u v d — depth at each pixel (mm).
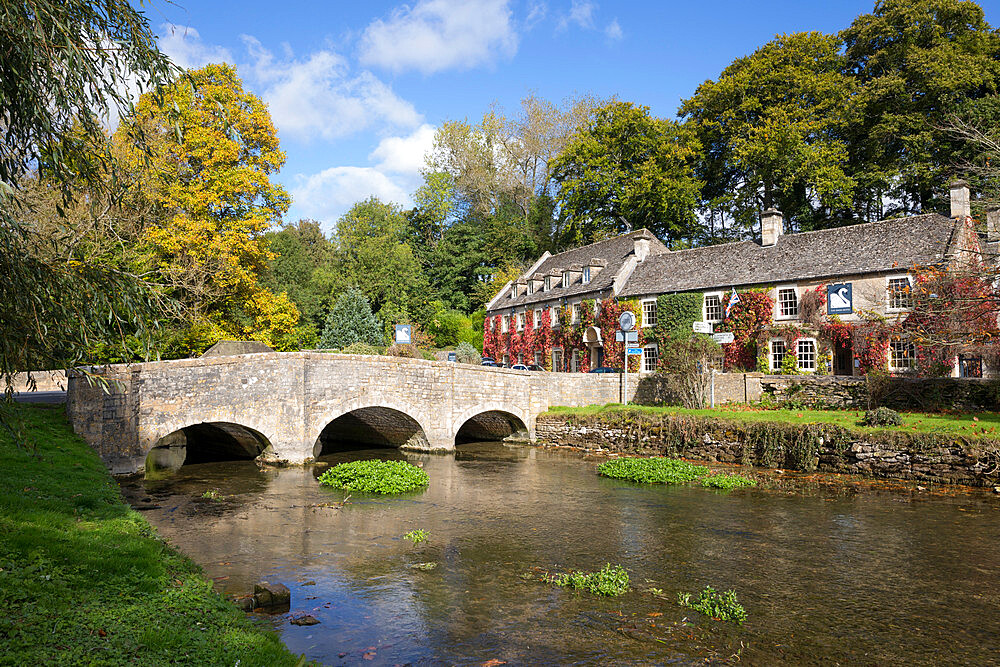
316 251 65062
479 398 24766
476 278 60188
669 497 15820
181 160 27188
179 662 5250
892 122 36219
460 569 10141
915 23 37250
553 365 41188
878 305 27047
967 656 7246
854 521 13336
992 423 17875
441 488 17031
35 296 6184
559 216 53188
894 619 8266
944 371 24891
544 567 10289
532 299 43781
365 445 26781
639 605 8664
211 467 19969
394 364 22156
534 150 58281
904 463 17438
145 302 7258
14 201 6172
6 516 8375
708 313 32344
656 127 47312
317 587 9227
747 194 44094
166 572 7625
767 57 43062
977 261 20297
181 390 18031
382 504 14945
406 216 64375
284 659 5844
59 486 10961
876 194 39562
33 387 6977
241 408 19234
